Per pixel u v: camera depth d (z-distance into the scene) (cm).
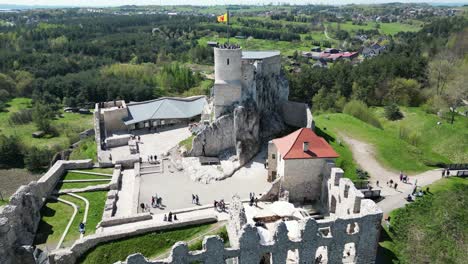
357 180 7000
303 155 5750
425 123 11225
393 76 13525
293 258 4503
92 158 7856
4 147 10600
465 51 15738
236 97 7512
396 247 5338
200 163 7100
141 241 4744
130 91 15338
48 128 12950
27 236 4809
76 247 4506
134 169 6931
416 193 6531
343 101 12356
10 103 15900
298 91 13725
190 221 5050
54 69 17862
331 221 4184
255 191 6209
